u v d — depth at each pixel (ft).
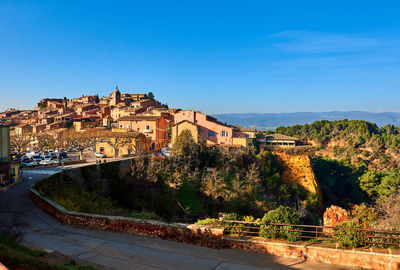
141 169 143.23
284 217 50.57
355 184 262.06
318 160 313.73
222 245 49.24
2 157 117.70
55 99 588.09
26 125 341.82
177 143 188.85
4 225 61.11
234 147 228.22
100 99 610.24
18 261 32.19
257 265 42.39
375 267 40.24
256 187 177.99
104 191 123.95
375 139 472.44
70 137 217.56
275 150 250.78
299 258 44.29
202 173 174.60
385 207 144.25
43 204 76.59
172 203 131.23
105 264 42.01
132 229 57.36
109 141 211.82
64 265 37.86
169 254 46.62
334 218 104.88
